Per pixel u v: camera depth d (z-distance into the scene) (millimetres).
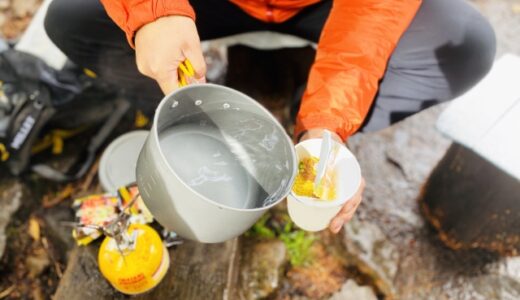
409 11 1128
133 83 1508
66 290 1202
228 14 1438
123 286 1122
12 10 2150
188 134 875
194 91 808
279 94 1795
